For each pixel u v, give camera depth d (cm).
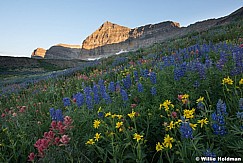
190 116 279
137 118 393
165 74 580
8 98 1157
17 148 418
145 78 629
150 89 506
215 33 1508
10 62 6644
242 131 262
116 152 296
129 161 308
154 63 933
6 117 627
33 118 588
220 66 481
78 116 456
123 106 469
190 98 414
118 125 325
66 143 325
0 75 4653
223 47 772
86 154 337
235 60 456
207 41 1333
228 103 365
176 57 799
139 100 489
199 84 435
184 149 258
